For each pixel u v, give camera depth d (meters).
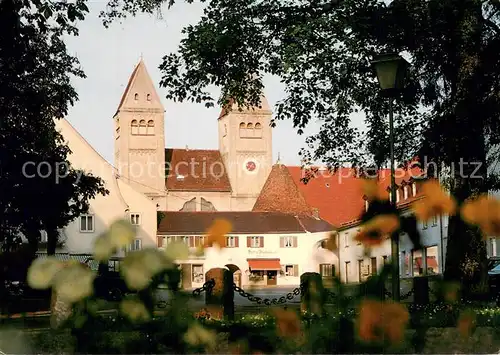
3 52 20.81
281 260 80.62
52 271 3.67
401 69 14.12
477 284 19.31
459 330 6.08
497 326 10.41
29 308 4.00
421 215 4.10
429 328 9.43
